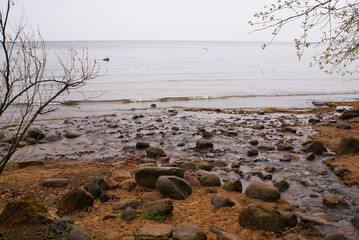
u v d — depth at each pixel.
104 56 89.75
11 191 6.68
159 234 4.49
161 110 20.42
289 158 9.98
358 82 38.19
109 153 11.05
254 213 5.31
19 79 4.26
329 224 5.57
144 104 22.78
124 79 37.00
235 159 10.27
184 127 15.21
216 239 4.71
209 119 17.47
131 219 5.43
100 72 44.09
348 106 22.62
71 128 14.81
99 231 4.89
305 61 79.81
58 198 6.39
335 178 8.30
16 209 4.68
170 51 138.62
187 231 4.53
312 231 5.29
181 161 9.71
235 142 12.45
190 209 6.14
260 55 113.00
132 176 8.28
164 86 32.03
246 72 48.41
